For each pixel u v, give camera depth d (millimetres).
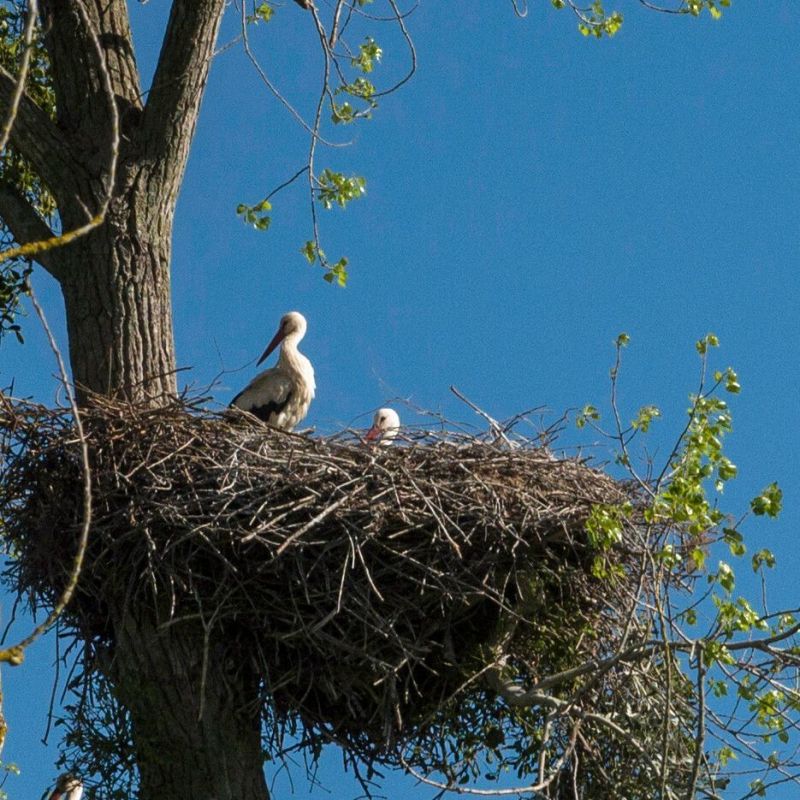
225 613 12117
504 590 12297
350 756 12805
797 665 10508
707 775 11477
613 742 12844
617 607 12953
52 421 12594
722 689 11102
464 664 12828
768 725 11289
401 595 12172
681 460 11289
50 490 12359
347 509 12023
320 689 12469
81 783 12742
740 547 10805
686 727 12086
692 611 11656
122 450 12367
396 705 12000
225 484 12141
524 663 13180
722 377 11438
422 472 12539
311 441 12727
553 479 12914
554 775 10453
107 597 12492
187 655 12516
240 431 12742
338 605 11562
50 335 6852
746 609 10414
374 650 12078
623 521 12375
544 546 12531
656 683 12398
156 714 12492
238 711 12633
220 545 12055
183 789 12492
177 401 12648
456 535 12219
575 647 13000
